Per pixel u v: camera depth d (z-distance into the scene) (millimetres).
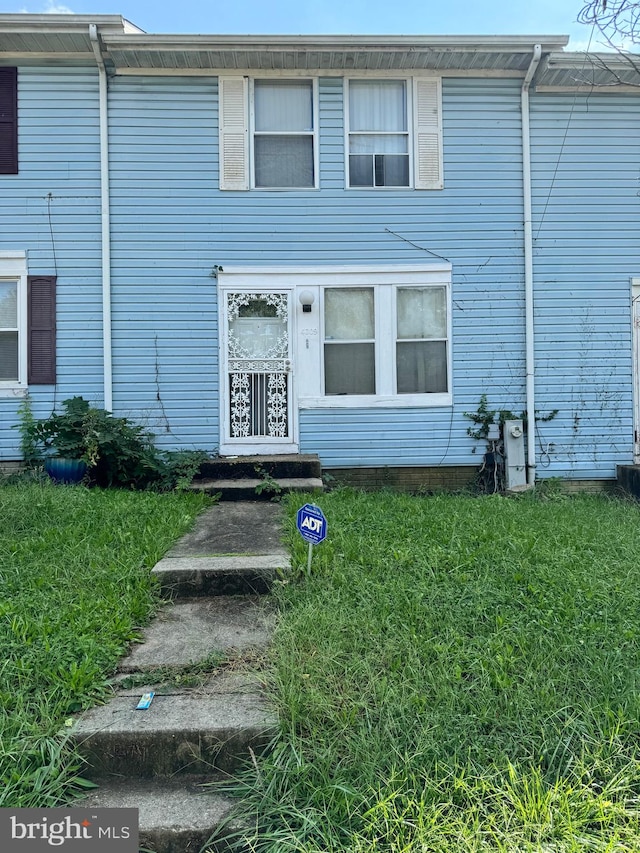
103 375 7211
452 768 2072
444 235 7348
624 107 7391
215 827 2021
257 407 7363
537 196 7379
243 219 7262
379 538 4375
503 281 7402
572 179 7383
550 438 7461
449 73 7254
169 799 2176
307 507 3668
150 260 7207
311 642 2828
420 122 7285
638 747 2174
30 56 7027
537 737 2209
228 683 2648
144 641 3021
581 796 1985
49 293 7137
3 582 3436
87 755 2285
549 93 7340
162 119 7156
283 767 2135
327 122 7277
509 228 7379
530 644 2828
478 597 3328
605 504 6387
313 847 1858
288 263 7297
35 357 7141
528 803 1932
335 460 7395
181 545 4375
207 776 2301
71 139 7105
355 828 1927
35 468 6879
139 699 2527
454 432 7438
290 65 7098
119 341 7207
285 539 4484
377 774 2066
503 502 6125
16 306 7215
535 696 2406
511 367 7434
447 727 2244
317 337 7352
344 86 7262
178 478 6500
